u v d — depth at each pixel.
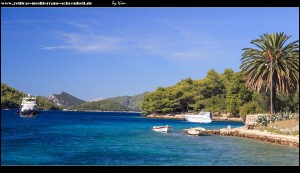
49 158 32.56
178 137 55.09
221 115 141.00
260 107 76.38
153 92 176.25
